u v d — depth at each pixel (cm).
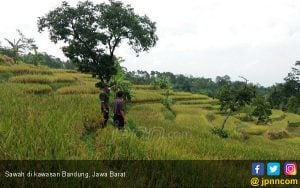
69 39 3991
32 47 7975
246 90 3991
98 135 1263
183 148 1533
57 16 3931
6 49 8969
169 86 8306
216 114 6656
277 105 12600
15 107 1641
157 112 4700
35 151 847
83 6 3941
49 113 1483
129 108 4797
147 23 4097
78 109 1812
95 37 3878
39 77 5281
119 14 3856
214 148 1786
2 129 1002
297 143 5041
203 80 18575
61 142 938
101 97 1627
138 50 4122
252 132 5369
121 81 4238
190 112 5906
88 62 4016
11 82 4944
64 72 7494
